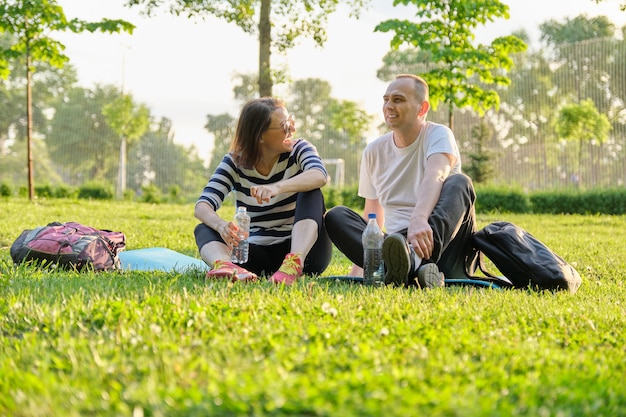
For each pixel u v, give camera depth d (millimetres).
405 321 2746
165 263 5180
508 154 18375
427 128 4258
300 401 1655
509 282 4270
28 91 14836
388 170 4391
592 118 17281
